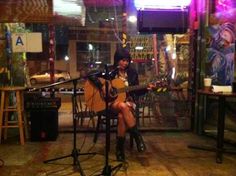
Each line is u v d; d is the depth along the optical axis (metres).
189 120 4.70
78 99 5.04
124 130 3.28
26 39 4.36
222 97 3.27
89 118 5.23
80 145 3.92
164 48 4.97
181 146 3.88
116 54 3.54
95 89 3.47
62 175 2.86
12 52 4.63
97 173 2.90
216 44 4.11
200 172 2.96
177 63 4.89
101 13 5.68
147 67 4.98
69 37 8.84
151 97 4.85
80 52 8.83
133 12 4.61
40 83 6.35
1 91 3.94
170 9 4.26
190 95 4.65
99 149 3.74
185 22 4.31
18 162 3.23
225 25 3.97
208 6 4.22
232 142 3.92
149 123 4.97
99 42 6.81
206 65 4.28
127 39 4.65
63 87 4.68
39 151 3.64
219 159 3.26
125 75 3.59
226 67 3.96
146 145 3.91
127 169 3.03
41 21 4.59
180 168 3.07
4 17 4.46
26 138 4.18
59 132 4.59
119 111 3.29
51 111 4.09
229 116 4.05
